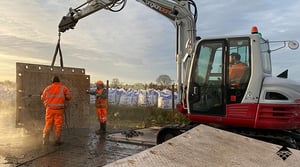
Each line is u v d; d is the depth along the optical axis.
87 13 9.14
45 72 9.66
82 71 10.81
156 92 17.91
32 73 9.32
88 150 7.09
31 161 6.04
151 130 9.84
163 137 7.02
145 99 17.73
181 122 11.29
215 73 6.38
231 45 6.26
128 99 18.08
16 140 8.21
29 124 9.17
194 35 7.49
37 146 7.47
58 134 7.62
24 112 9.07
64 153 6.77
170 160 1.85
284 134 6.00
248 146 2.39
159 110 13.12
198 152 2.05
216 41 6.41
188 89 6.68
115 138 8.29
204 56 6.56
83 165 5.82
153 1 7.84
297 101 5.84
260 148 2.39
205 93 6.47
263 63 6.27
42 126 9.50
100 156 6.54
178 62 7.49
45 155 6.56
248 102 5.94
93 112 15.70
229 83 6.18
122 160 1.72
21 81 9.05
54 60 9.80
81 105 10.69
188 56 7.25
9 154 6.58
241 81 6.07
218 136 2.42
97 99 9.47
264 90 5.88
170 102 16.52
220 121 6.23
